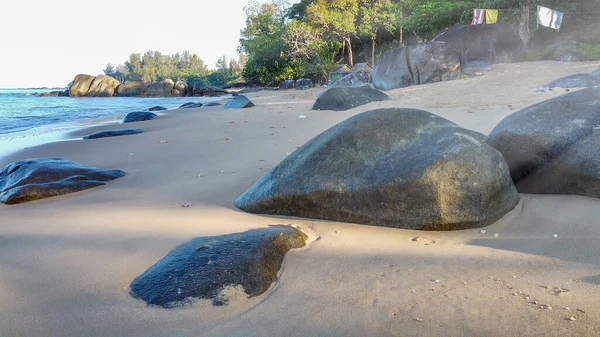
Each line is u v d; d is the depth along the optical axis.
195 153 6.79
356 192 3.28
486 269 2.48
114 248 3.05
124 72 165.00
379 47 52.81
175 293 2.27
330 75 41.62
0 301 2.36
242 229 3.28
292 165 3.72
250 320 2.06
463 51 17.44
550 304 2.04
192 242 2.86
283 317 2.08
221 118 12.20
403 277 2.43
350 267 2.60
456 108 9.11
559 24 19.95
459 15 32.22
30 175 4.95
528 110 3.96
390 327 1.95
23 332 2.05
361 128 3.62
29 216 4.02
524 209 3.35
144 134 9.57
